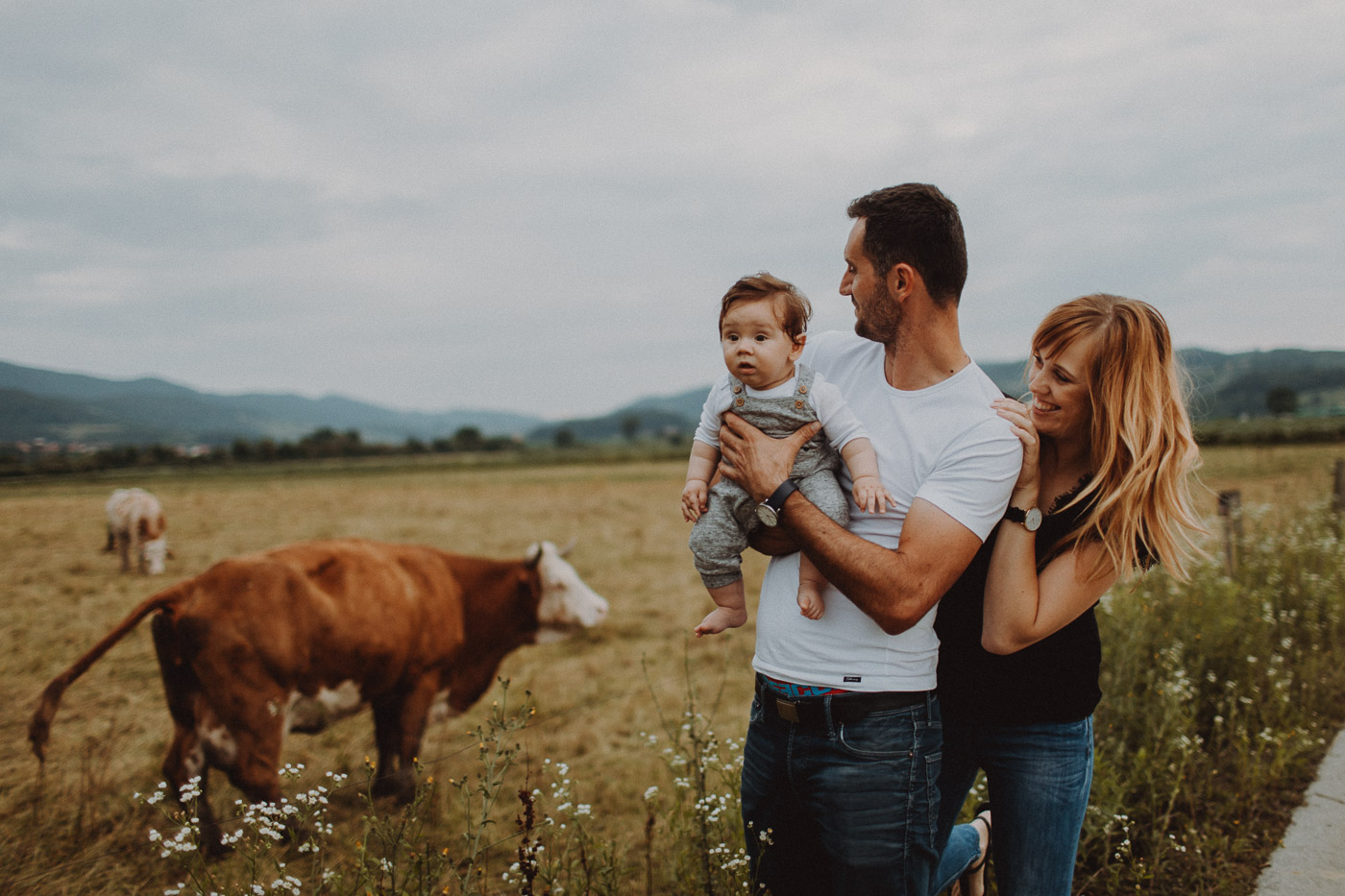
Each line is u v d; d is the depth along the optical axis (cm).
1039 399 200
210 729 373
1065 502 193
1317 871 273
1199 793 320
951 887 260
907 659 181
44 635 770
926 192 179
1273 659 410
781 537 193
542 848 224
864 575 167
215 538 1536
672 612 867
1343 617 518
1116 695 372
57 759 457
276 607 388
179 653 384
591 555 1286
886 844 179
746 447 186
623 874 269
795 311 195
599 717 535
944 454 179
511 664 683
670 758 309
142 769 439
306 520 1872
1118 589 468
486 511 2094
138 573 1159
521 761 448
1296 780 341
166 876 324
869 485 181
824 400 191
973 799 307
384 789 409
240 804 231
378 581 439
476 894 237
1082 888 274
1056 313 199
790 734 187
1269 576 564
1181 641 437
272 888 204
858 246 184
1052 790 195
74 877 316
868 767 177
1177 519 192
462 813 382
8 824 356
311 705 414
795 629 186
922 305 181
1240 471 1881
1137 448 182
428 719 481
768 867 203
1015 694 194
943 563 171
